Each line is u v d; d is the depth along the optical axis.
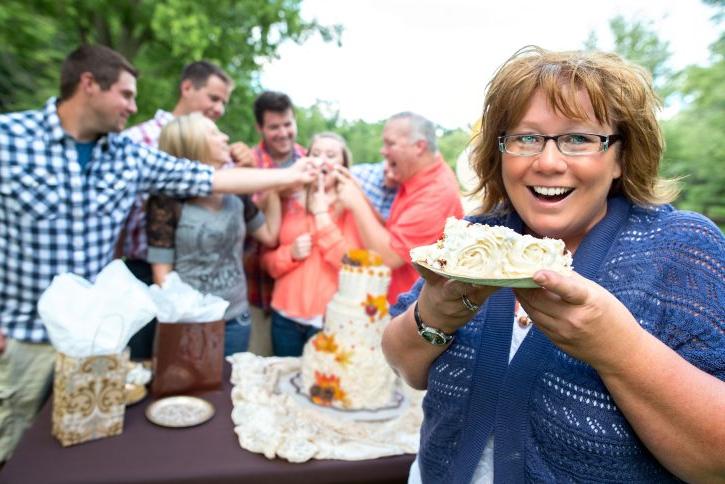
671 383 0.84
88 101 2.24
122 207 2.48
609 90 0.99
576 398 0.98
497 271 0.93
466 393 1.12
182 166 2.59
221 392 2.05
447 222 1.07
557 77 0.99
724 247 0.97
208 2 7.50
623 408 0.89
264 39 8.52
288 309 3.03
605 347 0.84
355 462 1.59
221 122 8.56
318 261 3.02
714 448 0.83
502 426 1.06
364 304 2.00
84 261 2.36
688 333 0.92
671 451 0.87
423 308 1.11
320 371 2.02
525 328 1.11
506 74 1.07
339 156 3.39
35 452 1.55
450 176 3.07
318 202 2.99
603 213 1.11
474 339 1.14
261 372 2.21
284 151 3.59
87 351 1.59
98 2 6.84
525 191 1.07
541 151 1.03
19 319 2.25
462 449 1.11
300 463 1.55
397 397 2.10
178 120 2.77
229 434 1.72
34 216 2.24
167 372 1.94
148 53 8.26
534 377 1.04
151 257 2.65
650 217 1.07
